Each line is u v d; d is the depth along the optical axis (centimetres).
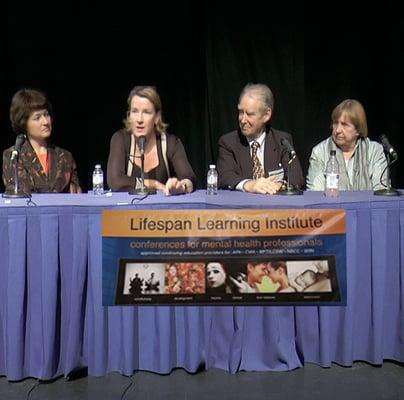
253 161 361
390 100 480
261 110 353
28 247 278
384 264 295
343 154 374
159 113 344
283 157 360
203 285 290
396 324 303
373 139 485
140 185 324
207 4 468
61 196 305
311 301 292
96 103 473
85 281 286
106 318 291
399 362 305
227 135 371
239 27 471
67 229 281
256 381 292
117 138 346
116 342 293
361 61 478
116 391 283
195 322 292
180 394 281
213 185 327
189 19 469
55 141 474
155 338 296
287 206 289
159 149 345
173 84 475
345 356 300
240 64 474
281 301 292
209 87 474
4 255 279
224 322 296
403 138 483
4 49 460
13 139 468
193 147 480
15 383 288
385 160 371
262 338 300
